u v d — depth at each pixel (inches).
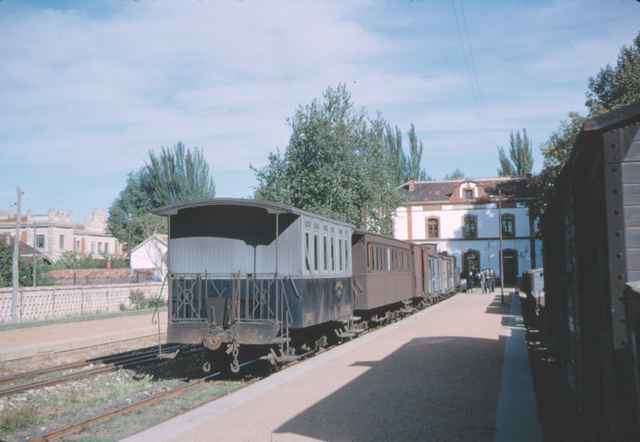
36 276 1412.4
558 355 434.6
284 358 494.3
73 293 1221.7
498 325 802.8
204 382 483.2
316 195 1334.9
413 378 416.2
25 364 617.6
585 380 269.9
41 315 1135.0
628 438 201.5
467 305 1274.6
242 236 510.3
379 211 1407.5
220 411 321.7
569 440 286.7
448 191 2327.8
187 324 492.7
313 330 603.2
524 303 1229.7
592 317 258.7
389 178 1418.6
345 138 1349.7
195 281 509.0
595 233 247.0
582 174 272.1
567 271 330.3
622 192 214.7
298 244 502.0
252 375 512.1
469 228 2252.7
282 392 371.9
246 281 497.7
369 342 629.9
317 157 1350.9
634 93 1453.0
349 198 1321.4
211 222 517.3
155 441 267.0
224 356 543.2
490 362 483.8
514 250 2213.3
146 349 707.4
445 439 269.3
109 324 1010.7
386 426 291.4
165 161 3043.8
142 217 2810.0
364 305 742.5
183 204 514.0
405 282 1009.5
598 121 217.9
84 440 310.3
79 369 578.6
